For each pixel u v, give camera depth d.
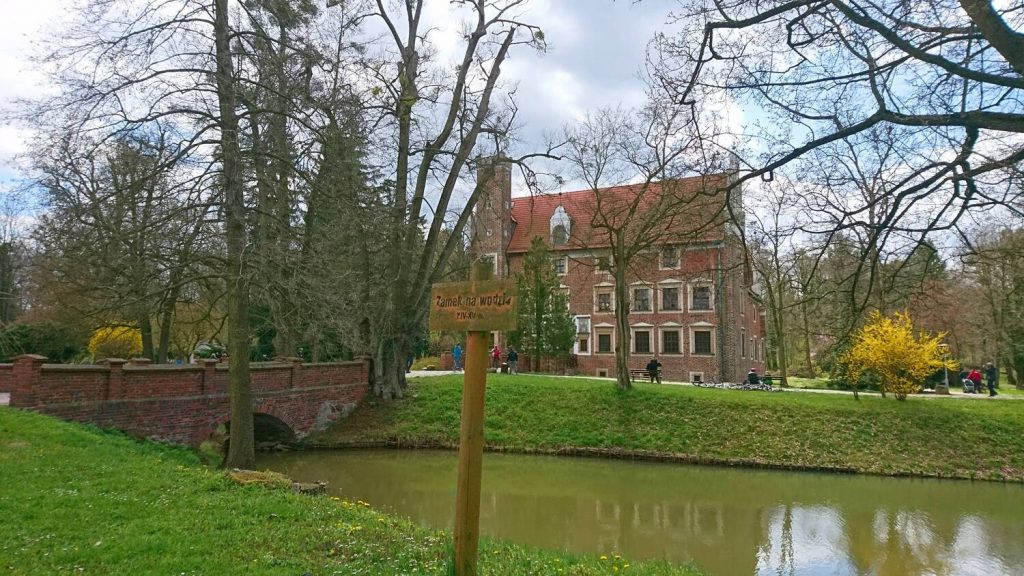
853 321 8.82
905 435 20.70
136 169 13.95
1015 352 36.00
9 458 9.70
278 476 10.35
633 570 8.16
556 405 25.12
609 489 17.22
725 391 26.02
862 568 11.46
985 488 17.67
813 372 45.94
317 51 15.25
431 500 15.34
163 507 7.70
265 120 15.45
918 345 23.25
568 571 7.23
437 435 23.92
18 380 13.58
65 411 14.41
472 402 5.23
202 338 34.91
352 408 25.97
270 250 14.66
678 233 13.98
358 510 8.98
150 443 15.72
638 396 24.86
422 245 30.67
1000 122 6.37
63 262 15.88
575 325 40.66
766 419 22.28
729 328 40.09
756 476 18.98
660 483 18.00
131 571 5.44
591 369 43.66
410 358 37.78
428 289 27.28
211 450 20.09
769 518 14.56
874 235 7.88
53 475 8.94
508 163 26.47
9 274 28.64
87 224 12.76
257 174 14.07
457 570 5.09
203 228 13.88
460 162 26.36
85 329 25.31
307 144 15.27
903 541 13.00
